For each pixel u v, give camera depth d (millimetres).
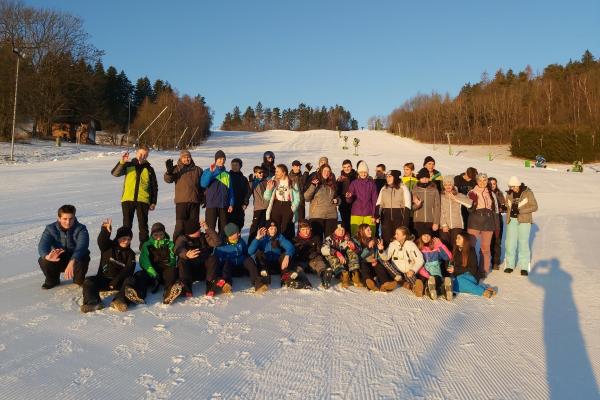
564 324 6059
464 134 86375
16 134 45906
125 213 8133
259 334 5336
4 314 5660
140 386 4070
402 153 56469
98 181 21281
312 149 63406
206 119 90938
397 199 8531
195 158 35375
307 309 6305
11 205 14617
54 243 6762
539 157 45125
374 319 6000
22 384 4043
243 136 96562
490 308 6707
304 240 7984
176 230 8227
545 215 17250
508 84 100750
